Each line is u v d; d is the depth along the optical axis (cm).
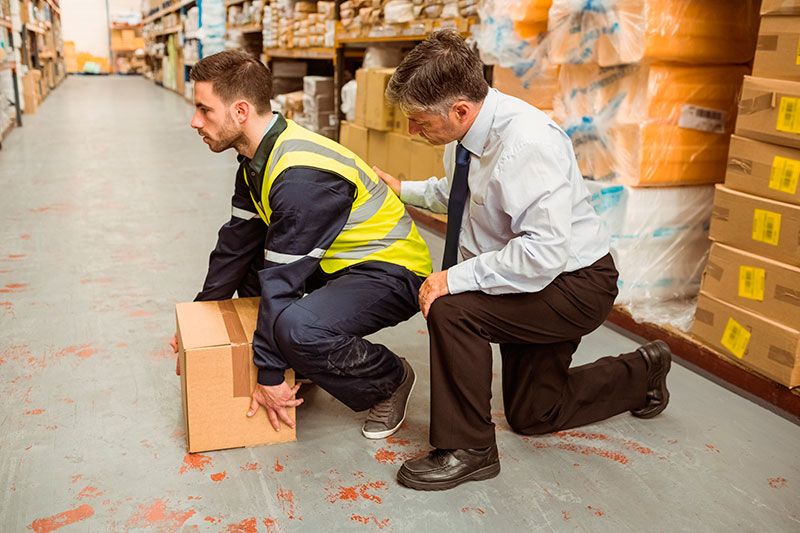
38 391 204
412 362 233
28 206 433
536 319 162
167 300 281
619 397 191
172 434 184
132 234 376
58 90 1388
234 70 163
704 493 165
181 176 545
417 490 162
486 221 163
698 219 264
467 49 153
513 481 167
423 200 197
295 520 151
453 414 160
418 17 389
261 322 166
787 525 154
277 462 172
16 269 314
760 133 205
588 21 250
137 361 226
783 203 200
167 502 156
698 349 229
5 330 248
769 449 185
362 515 154
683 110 246
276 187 162
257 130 168
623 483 168
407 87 152
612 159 254
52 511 152
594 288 165
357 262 179
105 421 189
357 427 190
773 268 202
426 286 159
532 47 300
